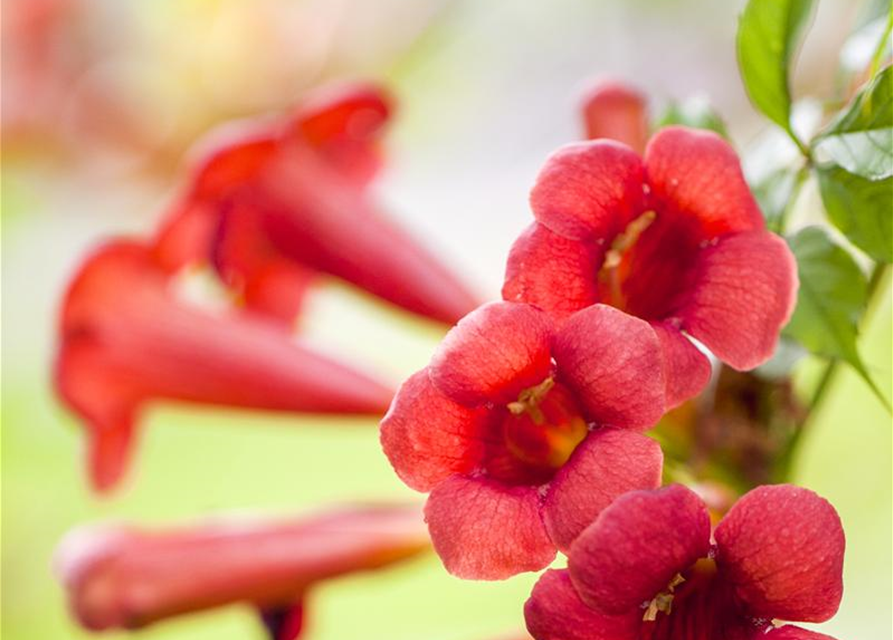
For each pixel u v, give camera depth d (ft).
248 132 2.08
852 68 1.78
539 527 1.49
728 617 1.50
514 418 1.55
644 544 1.44
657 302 1.60
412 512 1.96
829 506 1.46
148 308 2.12
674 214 1.59
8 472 3.03
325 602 2.65
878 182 1.60
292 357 2.05
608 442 1.48
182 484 2.96
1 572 2.96
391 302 2.04
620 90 1.87
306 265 2.08
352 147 2.20
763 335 1.53
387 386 2.03
